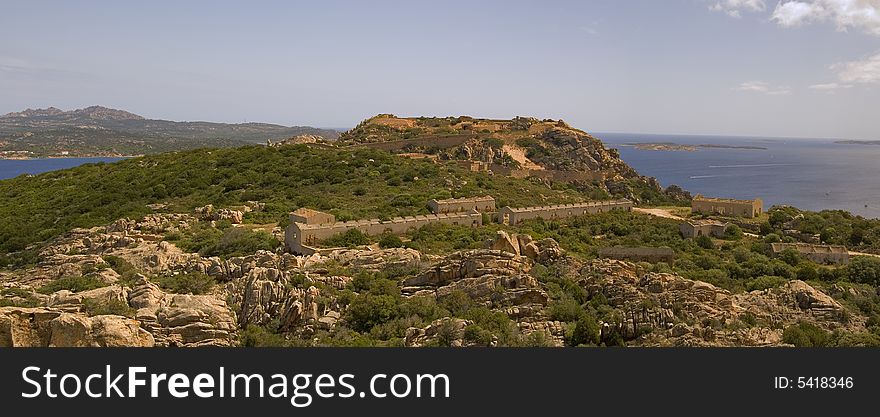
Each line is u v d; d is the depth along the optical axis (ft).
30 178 563.48
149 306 159.53
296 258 224.53
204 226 342.85
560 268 203.51
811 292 194.70
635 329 150.61
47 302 157.69
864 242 393.50
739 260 325.21
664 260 284.61
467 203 407.85
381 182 483.10
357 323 172.24
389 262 229.04
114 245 305.12
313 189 464.65
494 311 167.22
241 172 516.73
